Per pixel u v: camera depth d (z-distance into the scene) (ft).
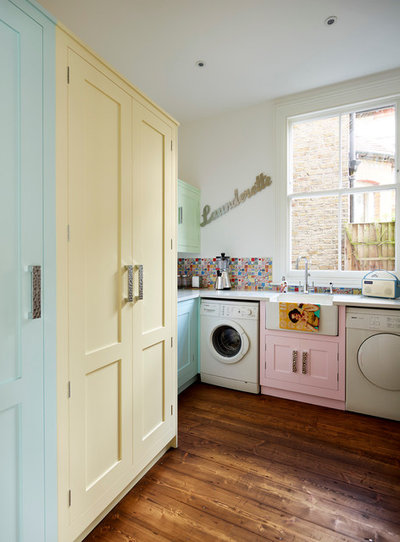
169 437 6.15
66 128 3.71
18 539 3.21
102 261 4.36
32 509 3.34
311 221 10.20
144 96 5.22
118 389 4.74
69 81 3.74
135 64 8.27
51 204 3.51
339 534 4.35
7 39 3.00
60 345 3.67
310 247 10.23
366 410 7.74
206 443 6.59
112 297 4.56
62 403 3.71
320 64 8.36
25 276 3.21
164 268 5.91
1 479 3.05
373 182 9.41
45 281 3.44
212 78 9.00
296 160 10.42
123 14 6.45
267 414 7.89
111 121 4.51
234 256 11.17
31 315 3.25
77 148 3.89
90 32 7.00
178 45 7.51
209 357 9.80
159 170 5.73
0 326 2.99
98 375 4.33
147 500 4.95
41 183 3.38
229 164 11.20
